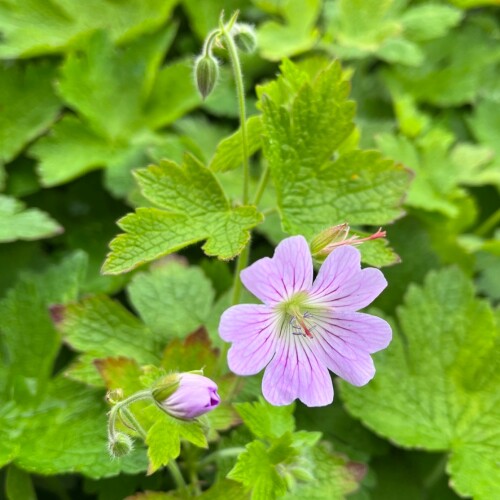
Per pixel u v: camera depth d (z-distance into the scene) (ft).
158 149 0.56
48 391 0.45
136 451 0.40
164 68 0.62
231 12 0.68
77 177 0.60
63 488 0.49
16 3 0.63
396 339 0.49
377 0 0.65
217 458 0.41
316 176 0.40
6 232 0.47
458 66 0.71
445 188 0.60
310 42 0.63
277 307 0.34
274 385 0.34
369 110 0.67
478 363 0.48
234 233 0.37
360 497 0.44
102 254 0.55
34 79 0.60
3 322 0.47
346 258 0.33
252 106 0.62
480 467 0.44
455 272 0.51
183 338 0.45
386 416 0.46
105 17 0.65
